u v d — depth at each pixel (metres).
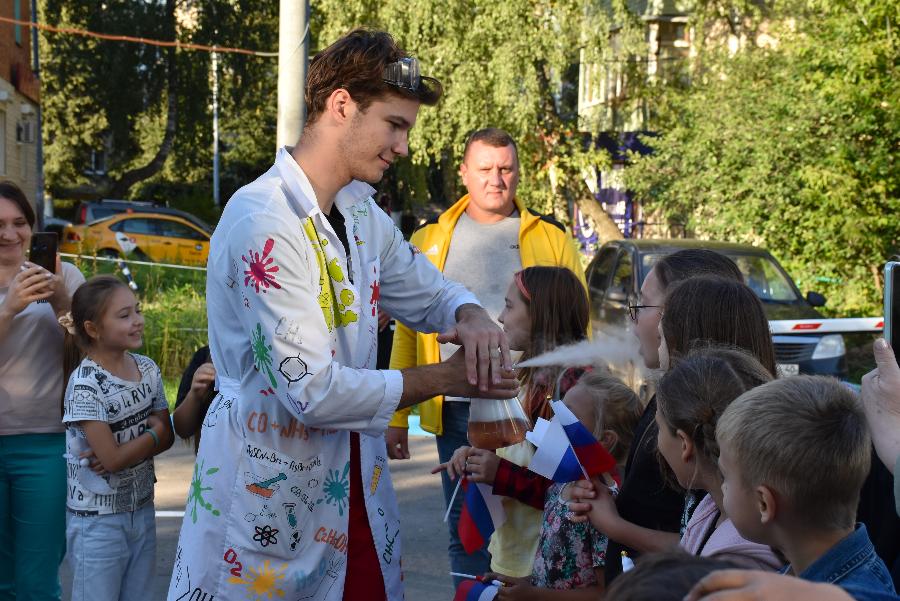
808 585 1.18
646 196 17.16
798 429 1.83
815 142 13.78
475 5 18.12
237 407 2.63
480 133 4.76
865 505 2.55
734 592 1.18
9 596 4.14
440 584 5.62
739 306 2.59
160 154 37.47
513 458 3.40
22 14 27.91
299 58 8.87
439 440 4.59
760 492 1.87
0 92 24.12
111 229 25.52
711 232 14.78
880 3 13.12
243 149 45.62
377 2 18.95
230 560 2.61
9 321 3.88
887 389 2.40
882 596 1.67
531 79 18.42
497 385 2.62
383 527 2.85
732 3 20.52
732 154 14.23
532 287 3.80
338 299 2.68
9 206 4.16
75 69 35.59
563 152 20.39
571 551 3.02
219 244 2.60
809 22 15.06
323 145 2.64
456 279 4.73
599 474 2.83
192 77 36.59
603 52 19.20
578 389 3.27
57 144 42.41
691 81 20.45
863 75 13.32
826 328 8.58
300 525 2.63
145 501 4.00
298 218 2.57
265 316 2.48
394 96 2.60
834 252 13.63
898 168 13.40
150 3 36.00
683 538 2.46
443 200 29.50
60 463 4.05
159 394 4.06
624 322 9.81
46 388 4.02
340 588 2.72
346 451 2.71
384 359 6.21
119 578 3.94
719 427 1.97
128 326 3.88
